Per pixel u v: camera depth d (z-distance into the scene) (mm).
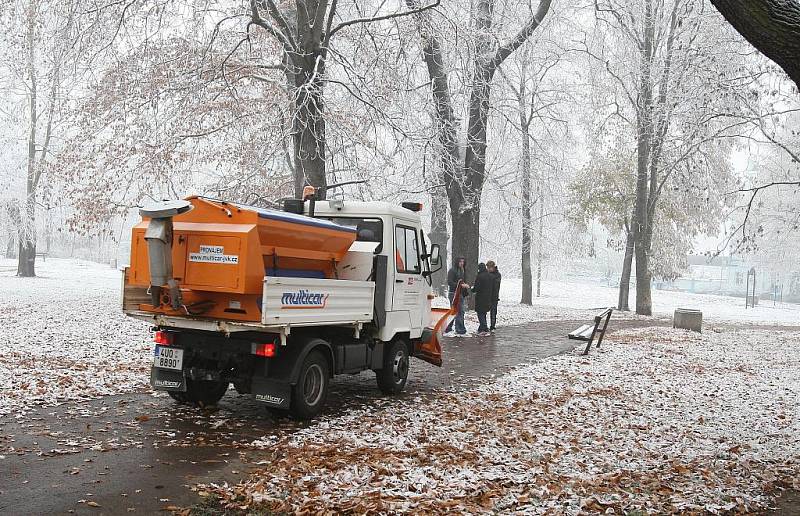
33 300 24234
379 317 10578
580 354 17188
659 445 8375
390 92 19766
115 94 20984
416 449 7500
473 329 22828
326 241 9797
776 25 6449
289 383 8719
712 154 34062
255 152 22094
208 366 9094
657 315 36156
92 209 22516
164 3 18312
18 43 20859
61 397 9453
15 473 6328
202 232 8500
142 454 7172
